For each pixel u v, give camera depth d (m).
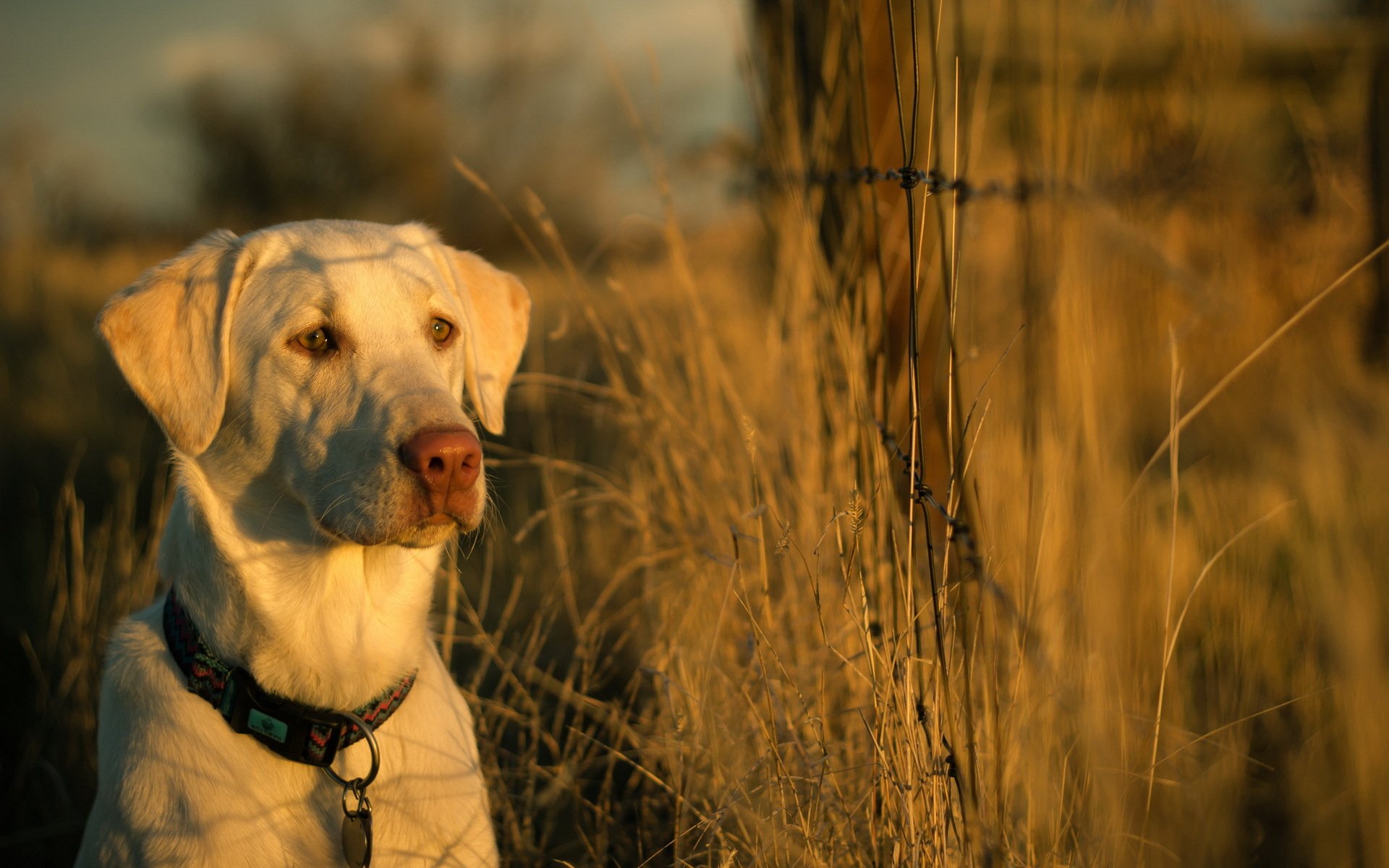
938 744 2.14
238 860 2.22
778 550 2.40
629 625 3.74
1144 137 3.22
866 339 2.96
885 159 3.19
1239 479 3.89
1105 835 1.95
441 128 21.38
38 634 4.12
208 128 23.05
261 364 2.42
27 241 11.13
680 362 4.02
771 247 4.05
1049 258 2.50
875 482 2.60
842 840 2.30
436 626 3.73
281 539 2.39
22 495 5.52
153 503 4.75
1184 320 2.89
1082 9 2.89
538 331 7.02
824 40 3.57
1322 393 3.91
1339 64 4.70
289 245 2.53
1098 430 2.47
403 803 2.40
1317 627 2.82
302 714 2.30
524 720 3.16
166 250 16.11
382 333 2.44
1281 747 2.75
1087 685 2.19
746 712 2.67
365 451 2.26
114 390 7.41
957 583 2.11
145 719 2.33
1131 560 2.54
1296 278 4.56
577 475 4.83
